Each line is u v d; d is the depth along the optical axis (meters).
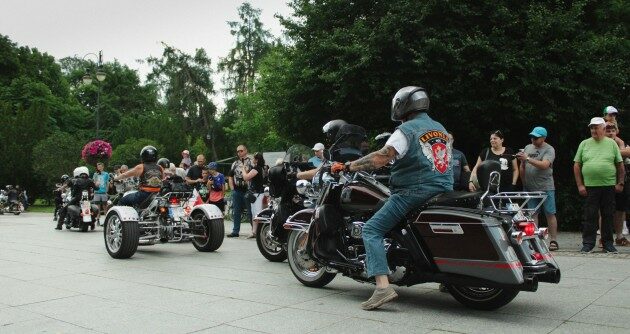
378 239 4.95
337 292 5.77
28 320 4.69
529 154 8.81
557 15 12.28
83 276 6.77
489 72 12.42
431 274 4.86
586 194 8.37
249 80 42.34
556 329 4.30
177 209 9.02
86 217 13.24
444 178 4.96
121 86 67.06
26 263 7.84
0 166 32.47
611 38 12.66
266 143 36.62
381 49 12.45
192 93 49.47
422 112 5.11
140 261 8.04
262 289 5.93
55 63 64.69
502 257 4.50
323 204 5.70
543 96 12.06
